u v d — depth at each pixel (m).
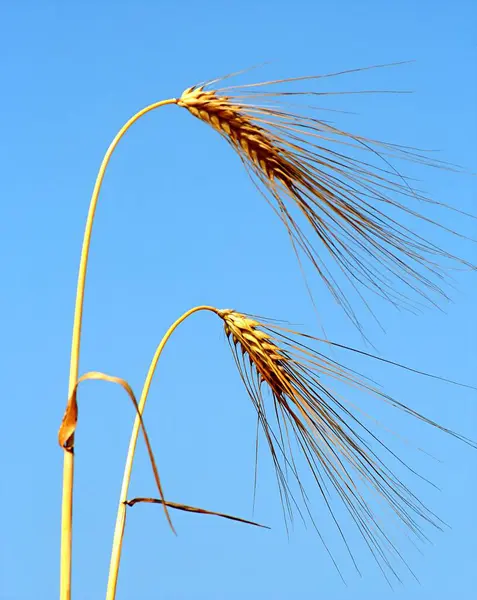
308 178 0.76
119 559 0.76
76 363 0.75
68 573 0.74
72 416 0.75
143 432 0.72
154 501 0.77
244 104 0.77
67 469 0.75
